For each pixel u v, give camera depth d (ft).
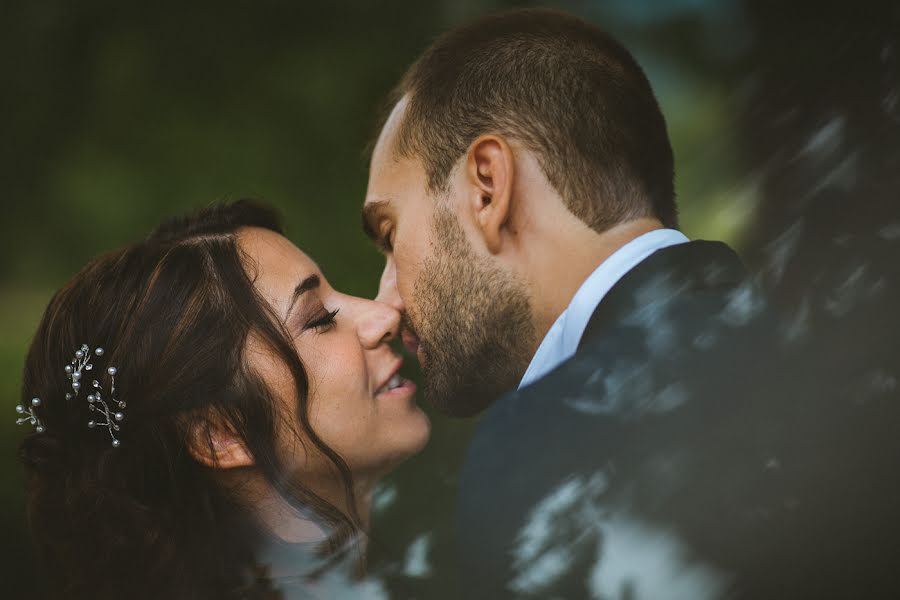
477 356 6.55
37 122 30.14
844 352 5.38
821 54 10.32
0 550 14.11
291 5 29.35
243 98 29.12
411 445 7.35
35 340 7.38
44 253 30.32
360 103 28.48
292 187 28.07
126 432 6.93
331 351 7.06
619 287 5.58
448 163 6.48
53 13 30.01
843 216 7.00
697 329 5.37
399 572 7.57
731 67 20.49
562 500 5.02
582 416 5.18
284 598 6.93
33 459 7.20
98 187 29.19
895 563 4.78
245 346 6.85
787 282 6.36
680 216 14.25
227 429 6.87
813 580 4.80
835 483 4.96
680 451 5.03
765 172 9.82
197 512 6.93
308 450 6.95
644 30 25.30
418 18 28.81
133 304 6.98
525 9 6.77
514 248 6.31
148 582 6.88
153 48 29.66
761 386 5.20
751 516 4.88
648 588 4.82
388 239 7.11
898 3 9.86
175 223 7.63
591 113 6.20
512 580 4.98
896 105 8.22
